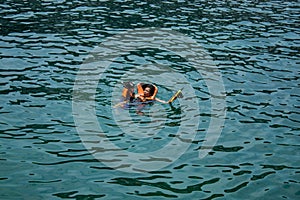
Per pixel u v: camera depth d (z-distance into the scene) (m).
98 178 8.91
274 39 18.62
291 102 12.88
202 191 8.71
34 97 12.08
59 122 10.87
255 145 10.50
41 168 9.09
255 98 13.02
